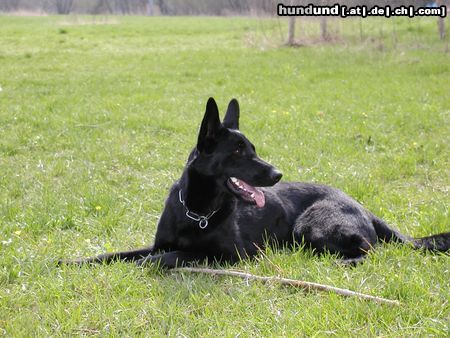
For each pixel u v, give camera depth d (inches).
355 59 385.1
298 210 122.0
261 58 405.7
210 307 98.7
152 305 99.1
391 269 107.4
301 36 498.6
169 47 507.5
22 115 216.5
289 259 112.4
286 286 104.1
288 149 176.9
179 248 114.3
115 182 152.5
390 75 324.5
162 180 153.2
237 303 99.4
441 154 176.6
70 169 160.2
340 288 102.0
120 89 285.6
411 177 159.9
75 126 201.5
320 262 111.3
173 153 173.5
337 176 154.5
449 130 203.2
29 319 95.3
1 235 122.3
